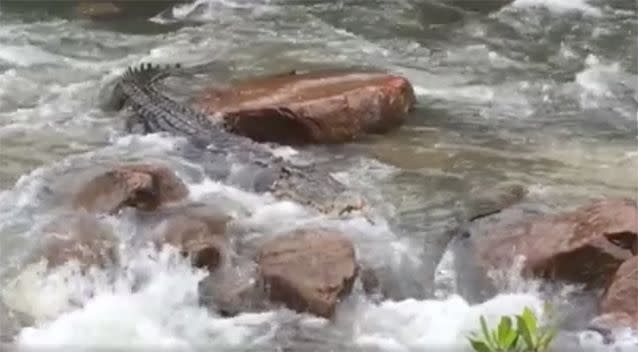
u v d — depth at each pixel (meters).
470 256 7.25
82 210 7.61
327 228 7.45
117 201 7.54
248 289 6.79
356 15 12.63
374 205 8.03
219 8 12.90
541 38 11.97
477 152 9.12
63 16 12.53
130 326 6.50
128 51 11.48
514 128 9.66
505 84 10.70
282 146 9.11
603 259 6.87
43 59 11.17
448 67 11.12
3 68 10.87
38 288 6.84
